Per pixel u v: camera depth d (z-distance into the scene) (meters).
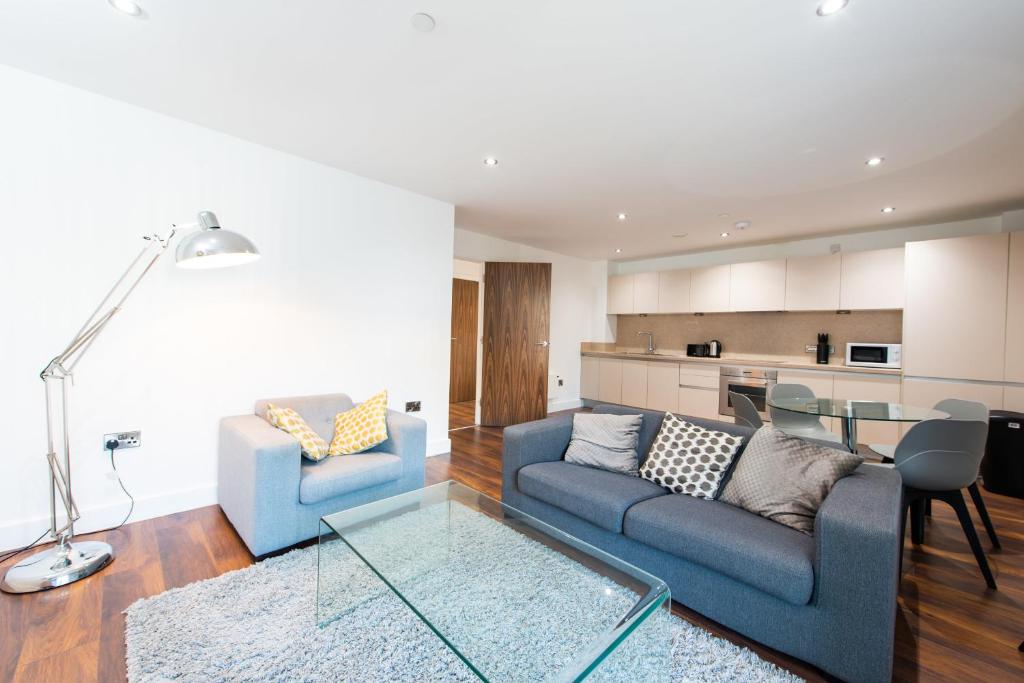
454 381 6.91
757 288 5.12
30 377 2.16
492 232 5.09
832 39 1.69
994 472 3.25
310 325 3.11
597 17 1.61
